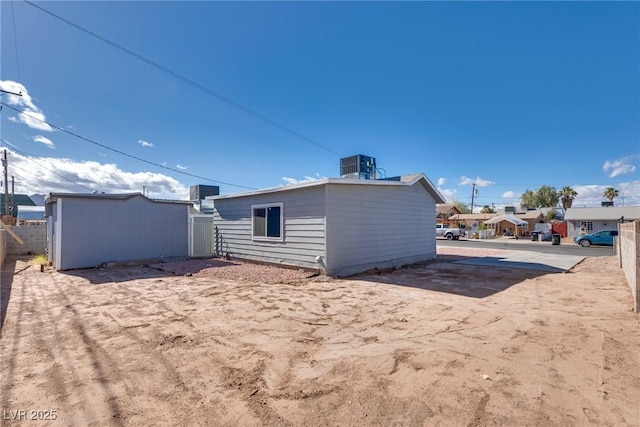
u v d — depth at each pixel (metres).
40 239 15.36
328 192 8.79
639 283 5.07
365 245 9.88
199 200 18.28
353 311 5.29
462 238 35.66
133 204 11.59
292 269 9.69
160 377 2.93
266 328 4.40
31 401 2.51
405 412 2.35
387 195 10.81
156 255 12.09
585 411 2.34
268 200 10.63
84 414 2.33
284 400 2.53
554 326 4.40
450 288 7.22
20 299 6.12
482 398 2.53
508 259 13.33
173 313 5.14
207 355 3.45
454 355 3.42
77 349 3.61
